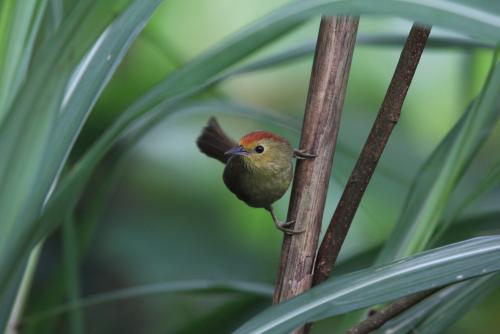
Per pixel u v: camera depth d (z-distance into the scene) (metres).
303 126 3.52
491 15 2.36
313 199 3.52
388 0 2.42
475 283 3.52
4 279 3.00
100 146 3.24
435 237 3.53
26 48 3.20
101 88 3.01
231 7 3.84
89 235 3.59
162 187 3.82
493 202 3.62
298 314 3.33
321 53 3.51
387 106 3.50
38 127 2.85
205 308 3.80
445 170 3.52
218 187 3.83
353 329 3.50
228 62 3.24
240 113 3.59
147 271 3.79
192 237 3.81
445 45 3.56
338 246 3.51
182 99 3.55
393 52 3.83
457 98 3.80
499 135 3.79
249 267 3.81
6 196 2.91
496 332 3.74
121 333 3.78
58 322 3.61
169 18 3.84
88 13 2.72
